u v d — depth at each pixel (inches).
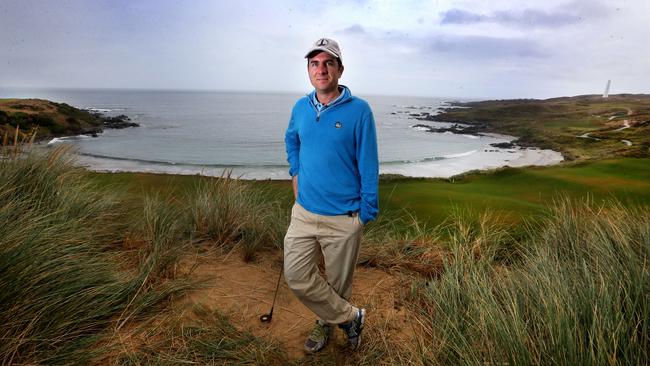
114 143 2183.8
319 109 87.8
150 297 105.4
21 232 100.2
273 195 209.6
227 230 164.6
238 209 173.2
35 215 122.0
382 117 5713.6
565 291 89.9
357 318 95.4
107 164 1515.7
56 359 79.2
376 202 88.0
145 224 155.3
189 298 114.0
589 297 87.4
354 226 89.4
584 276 102.7
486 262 133.3
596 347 73.6
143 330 95.5
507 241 172.4
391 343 100.7
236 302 116.6
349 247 90.6
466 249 145.8
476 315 93.2
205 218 170.1
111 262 120.5
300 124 91.7
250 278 133.7
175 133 2952.8
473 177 970.7
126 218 166.7
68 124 2469.2
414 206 485.4
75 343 84.3
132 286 107.0
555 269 110.8
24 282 87.5
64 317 88.0
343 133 84.9
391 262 156.4
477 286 105.7
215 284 125.0
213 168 1499.8
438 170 1665.8
